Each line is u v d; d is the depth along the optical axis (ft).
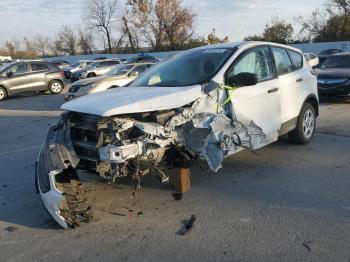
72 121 15.92
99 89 45.83
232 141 17.19
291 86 22.30
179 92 16.30
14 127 38.91
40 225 15.79
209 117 16.49
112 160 14.58
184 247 13.32
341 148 23.76
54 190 14.76
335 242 13.00
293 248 12.78
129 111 14.78
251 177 19.40
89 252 13.44
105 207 16.81
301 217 14.93
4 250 13.96
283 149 23.70
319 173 19.58
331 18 172.04
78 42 235.81
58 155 14.99
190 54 20.65
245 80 17.38
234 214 15.52
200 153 16.16
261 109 19.67
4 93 67.15
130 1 185.26
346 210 15.31
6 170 23.59
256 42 21.06
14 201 18.48
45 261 13.08
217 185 18.57
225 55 19.15
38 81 70.03
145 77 20.36
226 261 12.32
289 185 18.20
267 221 14.76
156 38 184.96
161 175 15.74
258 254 12.57
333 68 42.98
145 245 13.64
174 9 181.27
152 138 15.20
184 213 15.89
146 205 16.85
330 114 34.99
